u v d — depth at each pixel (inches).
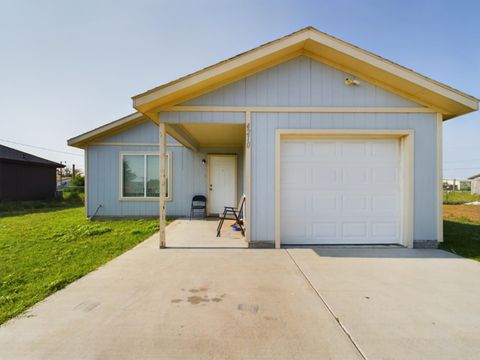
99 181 315.0
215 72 159.6
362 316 87.4
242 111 176.4
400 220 186.1
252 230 176.9
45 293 104.7
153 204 319.3
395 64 163.0
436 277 123.3
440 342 73.5
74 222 289.0
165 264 141.2
